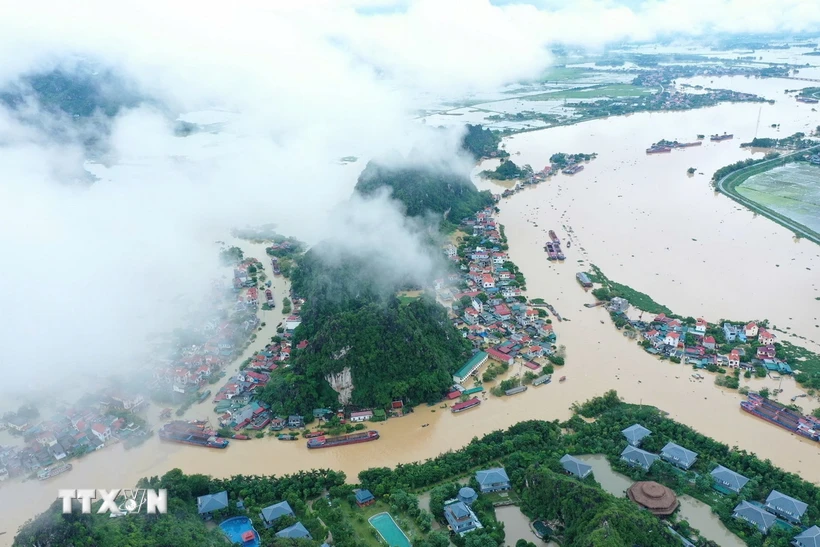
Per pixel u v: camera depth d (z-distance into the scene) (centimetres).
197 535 15725
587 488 16450
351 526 16562
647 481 17750
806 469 18538
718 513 16850
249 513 17150
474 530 16175
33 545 14650
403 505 17262
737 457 18662
